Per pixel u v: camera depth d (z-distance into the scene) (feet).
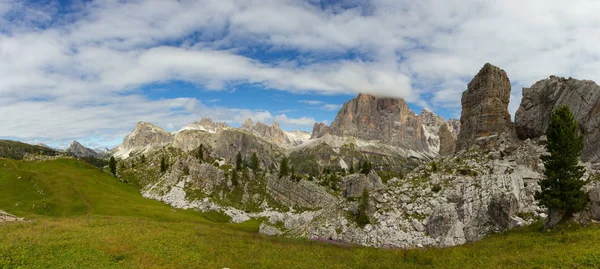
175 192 463.83
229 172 513.04
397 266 123.85
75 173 468.75
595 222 132.05
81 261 99.35
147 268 100.73
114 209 321.32
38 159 548.72
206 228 191.62
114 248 113.91
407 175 273.75
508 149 246.47
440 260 127.03
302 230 257.75
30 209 298.97
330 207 270.87
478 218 185.78
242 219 397.80
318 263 126.31
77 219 185.26
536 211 174.50
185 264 109.40
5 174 419.33
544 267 93.71
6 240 108.68
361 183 347.36
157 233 147.95
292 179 468.75
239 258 124.26
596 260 90.58
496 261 111.14
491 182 196.54
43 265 92.84
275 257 130.41
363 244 196.54
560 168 144.66
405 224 201.36
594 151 200.95
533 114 254.47
